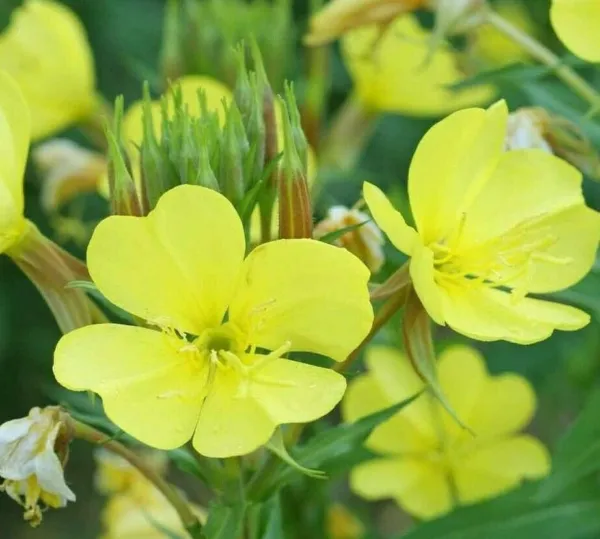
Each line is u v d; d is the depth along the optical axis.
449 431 0.53
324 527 0.52
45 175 0.58
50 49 0.56
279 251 0.42
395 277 0.43
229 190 0.44
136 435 0.41
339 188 0.64
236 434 0.41
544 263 0.44
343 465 0.46
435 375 0.43
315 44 0.53
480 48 0.66
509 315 0.43
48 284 0.44
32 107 0.57
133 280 0.42
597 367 0.60
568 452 0.47
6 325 0.80
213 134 0.44
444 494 0.54
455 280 0.43
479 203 0.44
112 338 0.42
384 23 0.52
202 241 0.42
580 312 0.43
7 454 0.43
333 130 0.57
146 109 0.44
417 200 0.43
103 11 0.82
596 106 0.48
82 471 0.95
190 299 0.42
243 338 0.42
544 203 0.44
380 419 0.45
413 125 0.75
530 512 0.49
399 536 0.50
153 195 0.44
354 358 0.44
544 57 0.51
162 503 0.52
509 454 0.53
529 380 0.65
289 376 0.42
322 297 0.42
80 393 0.49
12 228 0.44
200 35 0.56
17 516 0.95
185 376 0.42
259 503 0.45
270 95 0.45
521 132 0.48
